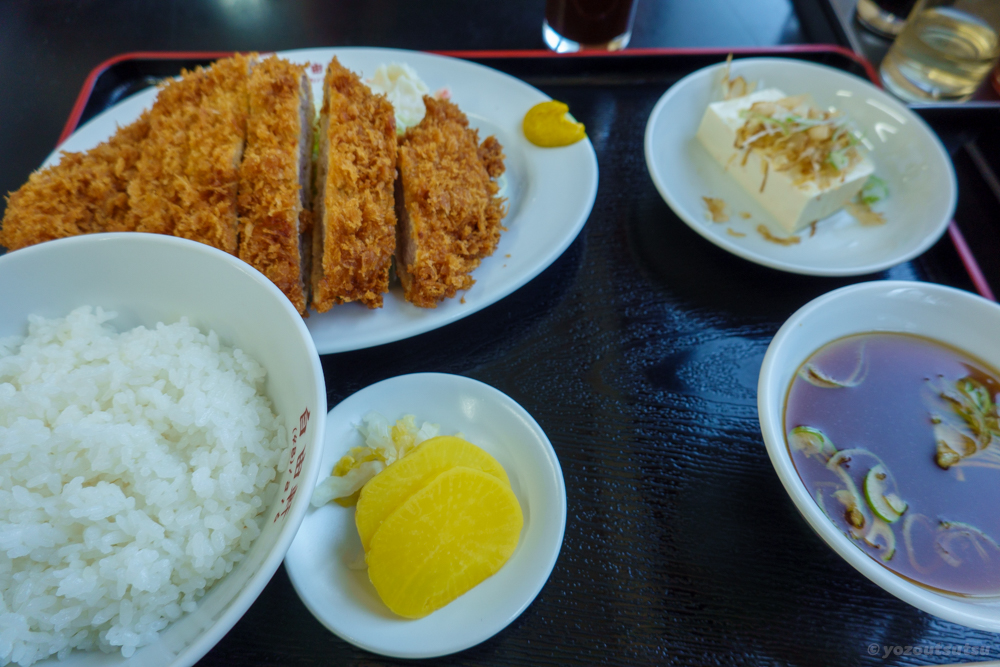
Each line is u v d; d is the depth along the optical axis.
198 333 0.20
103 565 0.16
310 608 0.18
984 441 0.21
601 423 0.23
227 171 0.24
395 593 0.18
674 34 0.39
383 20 0.38
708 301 0.26
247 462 0.18
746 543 0.21
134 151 0.25
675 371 0.24
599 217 0.29
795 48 0.35
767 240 0.29
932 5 0.33
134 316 0.21
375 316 0.24
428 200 0.25
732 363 0.24
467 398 0.22
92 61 0.36
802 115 0.30
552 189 0.28
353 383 0.24
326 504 0.20
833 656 0.19
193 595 0.17
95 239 0.19
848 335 0.22
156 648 0.15
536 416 0.23
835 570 0.20
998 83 0.36
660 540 0.21
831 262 0.27
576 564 0.20
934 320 0.22
